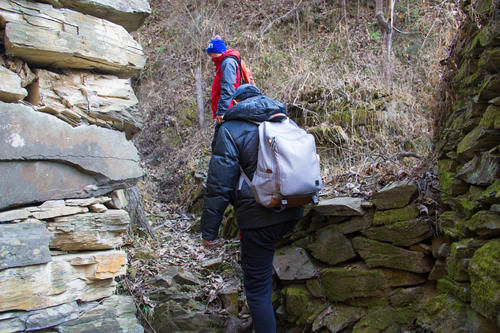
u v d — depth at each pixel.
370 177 3.09
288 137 2.06
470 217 1.95
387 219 2.41
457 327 1.90
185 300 2.74
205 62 7.61
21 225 1.83
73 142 2.00
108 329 2.01
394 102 4.64
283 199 2.01
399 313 2.28
